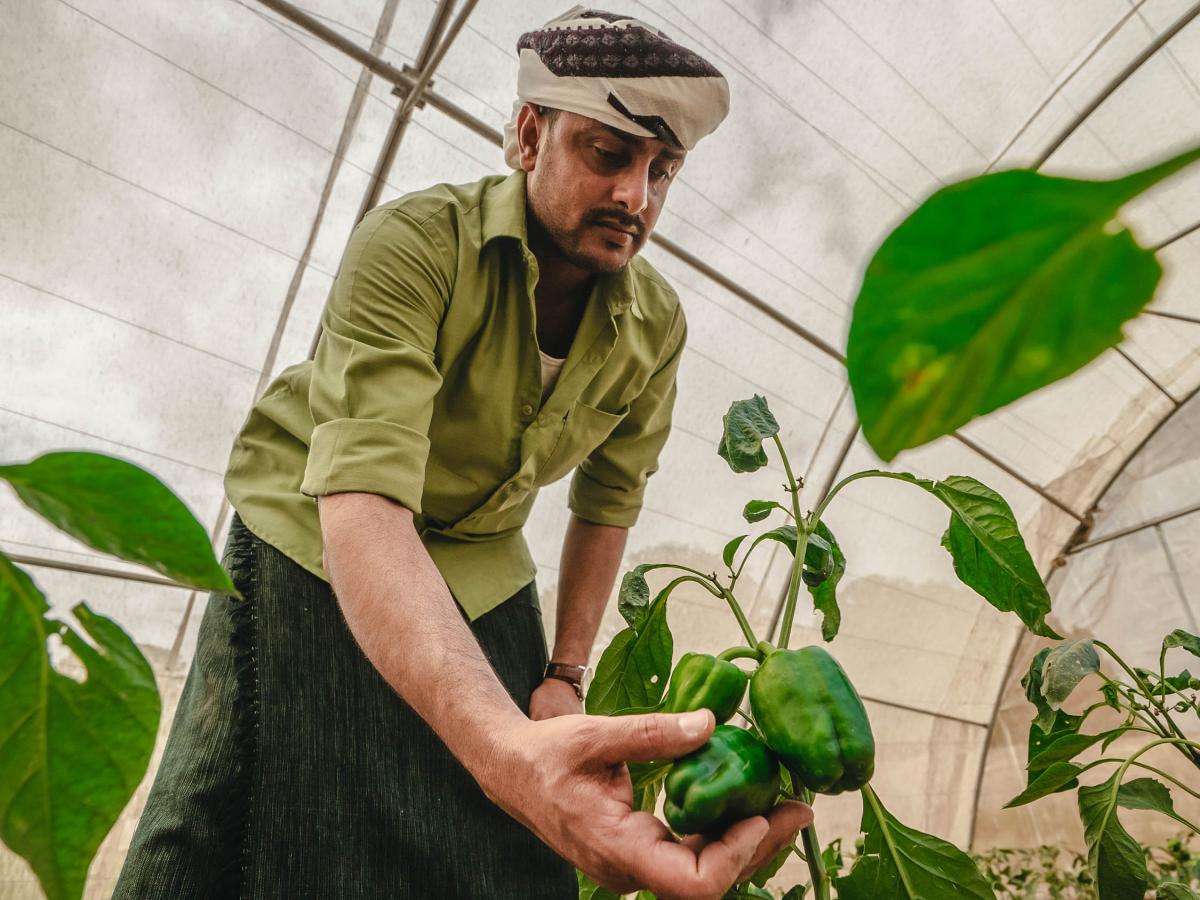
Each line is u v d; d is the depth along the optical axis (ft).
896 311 0.91
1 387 9.29
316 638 4.28
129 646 1.37
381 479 3.77
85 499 1.23
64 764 1.36
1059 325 0.90
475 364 4.84
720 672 3.22
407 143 9.68
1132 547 17.13
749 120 10.53
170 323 9.62
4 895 10.18
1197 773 16.42
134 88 8.50
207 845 3.78
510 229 4.66
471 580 5.12
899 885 3.71
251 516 4.57
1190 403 16.25
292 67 8.88
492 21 9.03
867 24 10.07
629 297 5.13
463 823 4.27
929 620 15.87
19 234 8.71
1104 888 4.44
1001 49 10.71
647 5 9.66
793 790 3.34
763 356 12.36
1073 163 12.51
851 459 13.71
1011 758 17.51
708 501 12.51
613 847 2.69
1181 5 10.69
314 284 10.03
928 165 11.64
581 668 5.57
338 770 4.04
